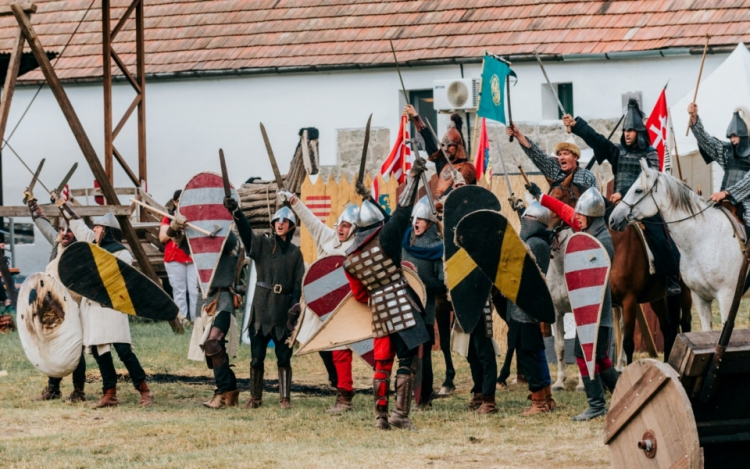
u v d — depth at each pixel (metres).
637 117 17.70
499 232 13.95
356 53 34.56
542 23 33.69
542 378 15.30
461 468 11.93
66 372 16.31
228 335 16.52
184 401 17.02
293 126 34.91
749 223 16.42
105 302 15.70
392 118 34.03
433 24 34.84
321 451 12.78
